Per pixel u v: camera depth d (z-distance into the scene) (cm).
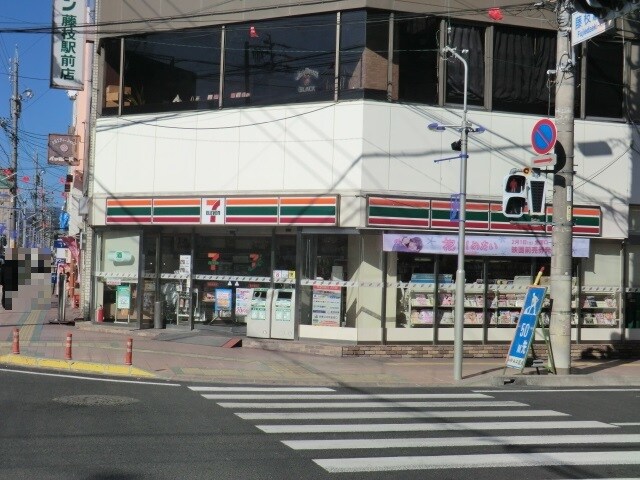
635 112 2003
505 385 1498
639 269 2036
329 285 1858
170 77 2033
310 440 878
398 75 1820
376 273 1831
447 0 1844
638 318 2028
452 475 738
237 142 1923
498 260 1941
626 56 1997
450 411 1134
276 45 1898
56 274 4038
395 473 737
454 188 1852
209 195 1942
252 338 1923
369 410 1119
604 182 1969
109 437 859
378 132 1795
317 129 1830
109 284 2208
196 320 2075
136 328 2119
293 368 1591
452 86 1867
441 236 1825
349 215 1780
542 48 1934
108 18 2086
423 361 1780
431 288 1877
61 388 1237
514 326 1938
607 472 767
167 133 2019
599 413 1152
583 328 1994
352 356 1791
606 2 754
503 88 1902
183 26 1995
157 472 710
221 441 857
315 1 1834
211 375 1462
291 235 1948
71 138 2889
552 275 1593
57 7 2141
